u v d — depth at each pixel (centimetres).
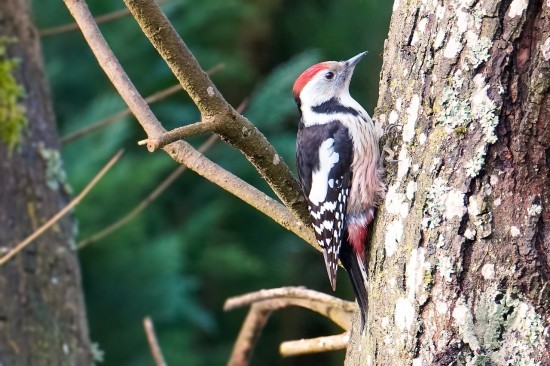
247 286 1991
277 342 2106
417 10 683
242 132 687
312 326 2095
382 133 729
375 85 1983
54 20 1823
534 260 612
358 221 816
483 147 626
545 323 607
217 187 1952
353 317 748
